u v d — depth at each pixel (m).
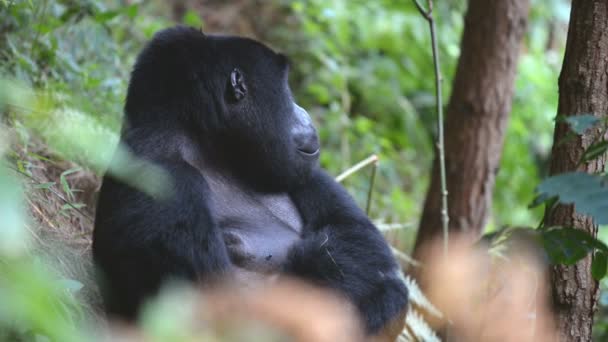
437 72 8.30
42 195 7.11
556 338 5.61
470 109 10.73
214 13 16.56
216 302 5.49
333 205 6.80
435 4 18.02
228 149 6.52
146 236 5.52
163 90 6.20
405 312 6.52
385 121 16.86
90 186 8.01
